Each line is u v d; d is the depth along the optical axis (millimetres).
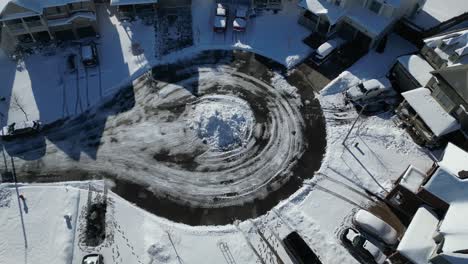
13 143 45406
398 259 37094
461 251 32781
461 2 58688
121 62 52156
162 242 39062
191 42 54094
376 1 52031
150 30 55094
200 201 41875
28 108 48094
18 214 40625
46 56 52375
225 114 47219
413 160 44844
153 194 42281
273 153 45281
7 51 52250
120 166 44031
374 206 41844
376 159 44781
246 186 42938
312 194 42438
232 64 52406
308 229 40125
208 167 44125
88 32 54344
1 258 38188
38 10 49375
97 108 48344
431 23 54625
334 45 52812
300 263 37938
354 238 38375
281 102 49250
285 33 55406
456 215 35312
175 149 45250
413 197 39156
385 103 49281
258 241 39375
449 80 43531
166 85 50281
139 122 47219
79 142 45656
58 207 40969
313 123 47688
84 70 51281
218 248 38969
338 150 45438
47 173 43406
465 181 36281
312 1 53969
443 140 45688
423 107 45250
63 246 38469
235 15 55875
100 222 40094
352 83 50375
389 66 52438
